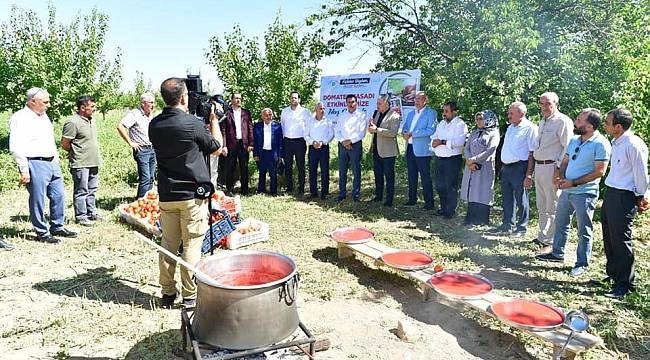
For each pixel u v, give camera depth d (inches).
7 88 552.7
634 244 240.8
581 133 191.9
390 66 446.0
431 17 399.2
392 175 323.3
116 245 235.9
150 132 149.7
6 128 753.0
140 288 185.5
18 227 261.6
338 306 171.8
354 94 398.3
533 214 301.7
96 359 135.0
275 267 126.3
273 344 112.5
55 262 212.4
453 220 292.5
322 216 299.7
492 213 310.2
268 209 315.0
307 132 355.9
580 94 314.0
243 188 365.1
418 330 149.3
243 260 128.6
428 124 305.7
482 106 335.0
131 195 352.5
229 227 223.8
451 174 291.3
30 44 560.7
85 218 269.3
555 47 332.8
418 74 362.3
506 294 180.7
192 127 148.2
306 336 128.1
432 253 228.8
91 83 591.5
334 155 548.7
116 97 906.7
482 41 323.6
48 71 552.4
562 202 210.2
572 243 241.6
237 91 438.0
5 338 146.7
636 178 167.5
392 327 156.6
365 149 552.7
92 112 268.1
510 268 209.2
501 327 154.9
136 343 143.9
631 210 172.2
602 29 366.6
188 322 125.0
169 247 161.9
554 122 219.8
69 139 259.1
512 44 310.3
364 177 427.5
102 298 175.9
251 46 447.5
